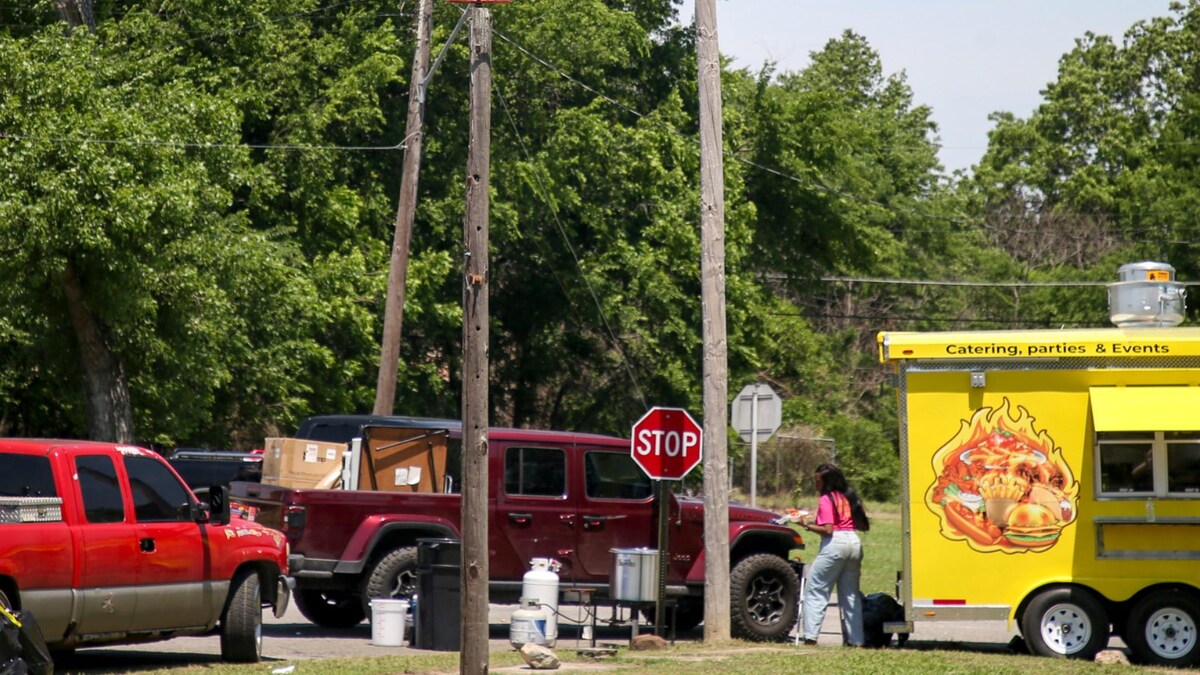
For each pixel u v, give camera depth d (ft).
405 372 435.53
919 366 182.50
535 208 450.30
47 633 142.00
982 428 180.96
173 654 178.19
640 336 486.79
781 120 528.63
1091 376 179.73
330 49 400.26
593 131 447.83
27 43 300.81
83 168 272.31
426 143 434.30
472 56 152.46
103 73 300.20
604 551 201.87
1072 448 179.22
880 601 193.26
